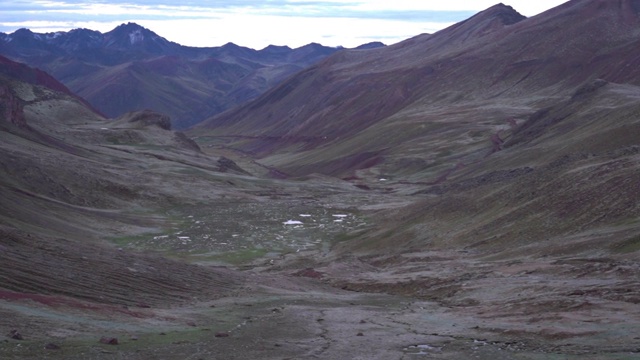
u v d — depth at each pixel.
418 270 64.06
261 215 126.12
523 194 81.69
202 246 96.62
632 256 49.53
